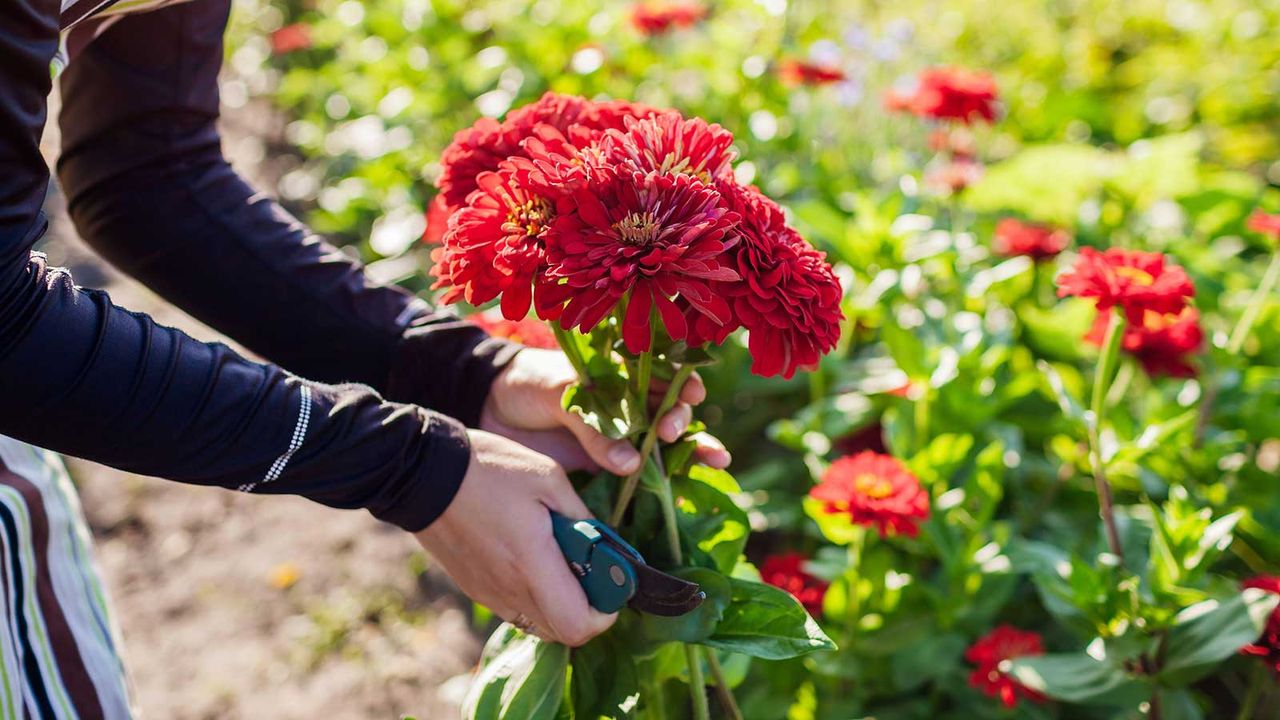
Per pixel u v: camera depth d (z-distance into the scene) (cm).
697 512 102
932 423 184
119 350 69
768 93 280
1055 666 129
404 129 321
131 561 227
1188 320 172
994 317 210
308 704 189
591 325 73
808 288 77
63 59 84
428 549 87
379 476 79
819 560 166
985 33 421
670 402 89
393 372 102
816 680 169
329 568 224
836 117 304
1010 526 172
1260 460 213
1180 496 125
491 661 99
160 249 99
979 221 260
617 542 84
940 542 159
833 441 202
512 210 79
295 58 463
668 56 300
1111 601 124
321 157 401
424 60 330
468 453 83
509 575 84
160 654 202
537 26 311
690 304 78
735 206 80
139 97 96
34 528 90
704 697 100
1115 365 127
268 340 102
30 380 65
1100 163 259
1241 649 119
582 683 94
